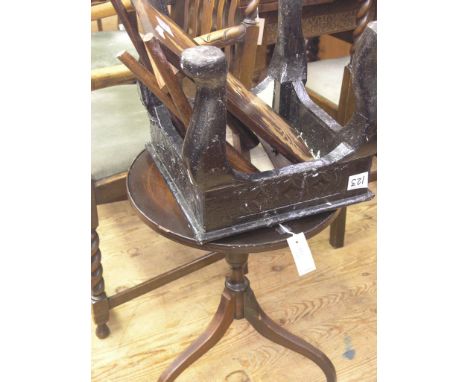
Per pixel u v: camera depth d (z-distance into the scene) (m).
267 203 0.87
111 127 1.33
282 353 1.39
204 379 1.32
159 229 0.92
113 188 1.25
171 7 1.30
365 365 1.35
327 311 1.51
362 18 1.36
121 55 0.81
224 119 0.74
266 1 1.49
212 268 1.66
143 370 1.34
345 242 1.75
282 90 1.09
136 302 1.53
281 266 1.66
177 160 0.92
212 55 0.68
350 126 0.87
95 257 1.28
